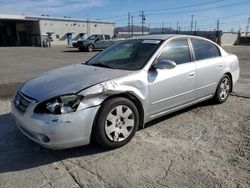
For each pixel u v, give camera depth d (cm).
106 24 5697
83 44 2542
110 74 363
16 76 945
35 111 311
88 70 392
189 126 428
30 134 326
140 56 409
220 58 522
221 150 346
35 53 2319
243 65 1223
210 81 493
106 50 486
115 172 297
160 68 380
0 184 277
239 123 442
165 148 353
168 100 411
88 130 320
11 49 3123
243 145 361
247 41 6131
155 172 297
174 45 436
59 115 301
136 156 332
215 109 514
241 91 663
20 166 312
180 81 423
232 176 288
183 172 296
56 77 370
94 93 321
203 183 276
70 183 278
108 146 343
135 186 272
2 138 386
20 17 4488
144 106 376
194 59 461
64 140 306
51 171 301
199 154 336
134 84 360
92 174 294
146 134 396
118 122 347
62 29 5000
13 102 361
